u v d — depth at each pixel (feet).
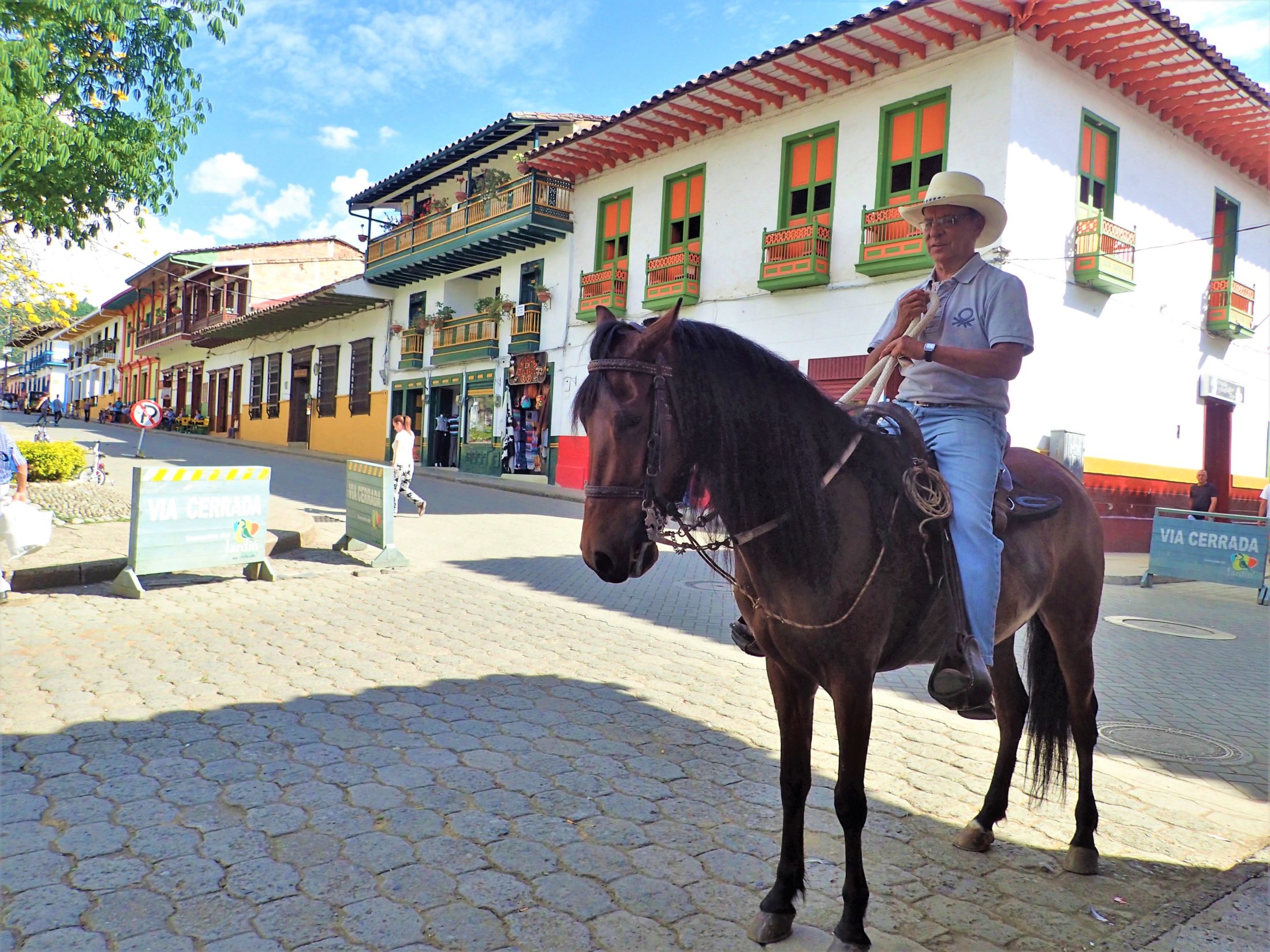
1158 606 34.30
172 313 154.20
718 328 8.40
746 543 8.23
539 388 77.15
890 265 48.93
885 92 50.78
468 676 17.84
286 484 58.39
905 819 11.73
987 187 45.85
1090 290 50.01
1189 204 57.26
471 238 77.30
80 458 48.06
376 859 9.84
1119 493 52.37
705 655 20.51
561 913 8.85
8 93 28.14
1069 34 45.27
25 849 9.78
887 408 9.51
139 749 13.00
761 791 12.43
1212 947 8.41
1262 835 11.80
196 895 8.93
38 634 19.52
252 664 18.01
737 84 54.85
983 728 16.16
